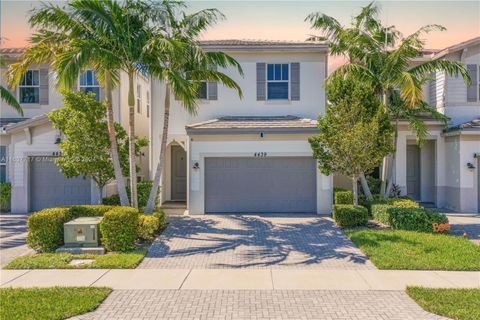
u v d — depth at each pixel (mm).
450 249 9086
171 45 9977
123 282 7121
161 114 16062
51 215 9477
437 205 16672
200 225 12289
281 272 7746
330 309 5848
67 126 12117
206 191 14531
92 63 10906
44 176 15344
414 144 17469
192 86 12086
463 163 15344
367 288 6777
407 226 11305
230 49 15844
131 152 11891
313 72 16156
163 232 11320
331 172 12719
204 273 7691
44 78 16359
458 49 16266
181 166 18469
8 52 16312
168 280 7242
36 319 5434
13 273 7668
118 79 12945
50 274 7594
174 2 11000
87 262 8383
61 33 10859
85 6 9938
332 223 12531
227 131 13992
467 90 16562
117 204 13523
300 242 10164
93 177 12891
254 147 14375
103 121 13547
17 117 16531
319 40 15617
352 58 14688
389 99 14547
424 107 14875
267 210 14539
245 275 7551
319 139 12586
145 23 10969
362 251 9195
